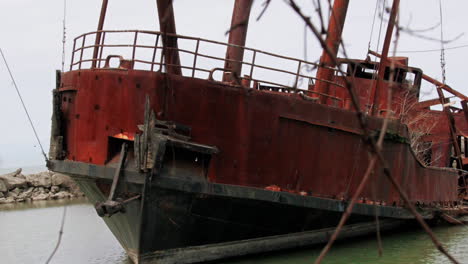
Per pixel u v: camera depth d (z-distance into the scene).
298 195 10.84
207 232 10.20
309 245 12.05
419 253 12.00
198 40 9.83
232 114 10.01
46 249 13.52
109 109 10.14
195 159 9.84
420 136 21.11
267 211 10.59
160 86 9.58
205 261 10.40
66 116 11.46
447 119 21.75
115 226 10.45
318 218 11.62
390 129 13.15
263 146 10.37
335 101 13.58
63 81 11.66
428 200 16.41
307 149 11.06
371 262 10.87
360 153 12.18
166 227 9.70
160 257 9.91
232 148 10.03
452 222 17.36
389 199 13.63
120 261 11.62
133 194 9.48
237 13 12.05
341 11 13.26
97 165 10.18
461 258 11.40
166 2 10.33
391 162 13.47
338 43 2.62
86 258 12.09
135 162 9.36
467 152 23.66
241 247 10.79
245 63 10.13
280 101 10.53
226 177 9.98
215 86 9.86
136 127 9.78
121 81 9.95
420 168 15.52
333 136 11.54
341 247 12.59
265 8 2.30
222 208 10.05
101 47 10.70
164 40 6.09
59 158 11.38
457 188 20.03
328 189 11.54
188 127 9.69
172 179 9.35
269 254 11.29
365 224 13.59
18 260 12.07
